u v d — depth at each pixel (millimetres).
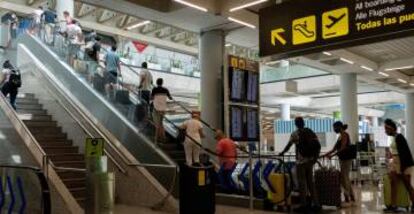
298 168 7441
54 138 9719
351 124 15609
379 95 24297
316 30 6520
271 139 27531
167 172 8281
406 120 21109
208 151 8680
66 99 10680
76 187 8203
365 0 6027
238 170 9281
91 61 10945
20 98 11680
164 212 7449
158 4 9688
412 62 14133
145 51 25219
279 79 21641
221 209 7801
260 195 8148
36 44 13516
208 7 9242
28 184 6176
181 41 26047
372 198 9469
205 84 11125
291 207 7594
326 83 19734
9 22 16547
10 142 8148
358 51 13281
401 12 5676
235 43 12562
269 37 7113
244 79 11242
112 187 6066
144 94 10375
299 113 30625
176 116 13258
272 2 9508
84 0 9078
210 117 10969
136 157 9023
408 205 7551
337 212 7422
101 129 9648
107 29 22578
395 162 7570
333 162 10688
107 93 10320
